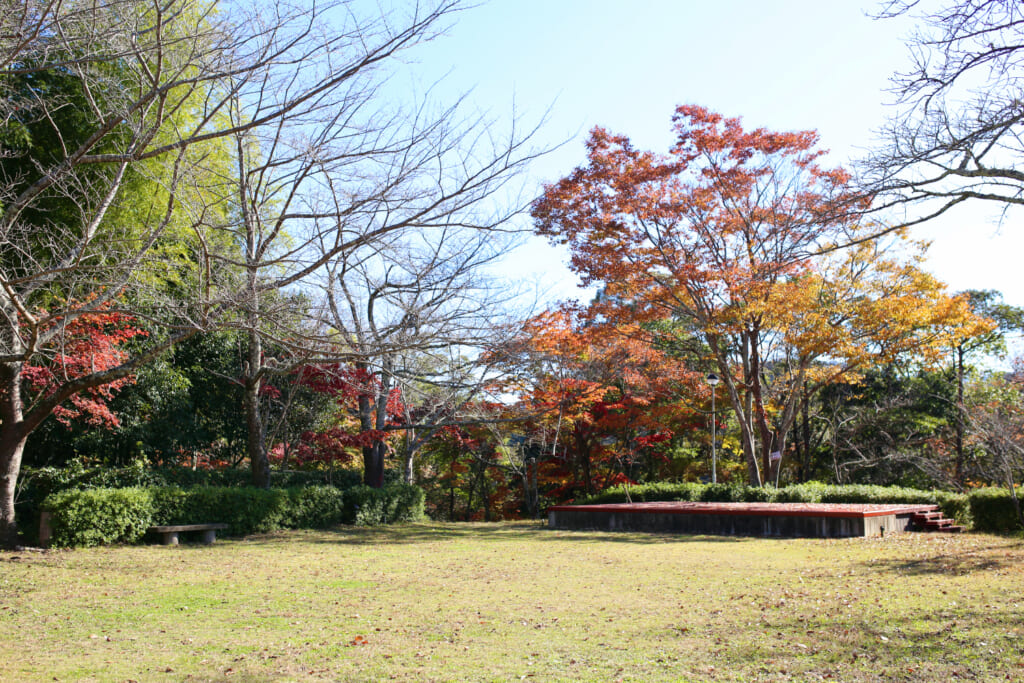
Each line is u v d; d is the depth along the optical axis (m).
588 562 11.93
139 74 8.60
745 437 22.81
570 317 21.12
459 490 35.78
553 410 18.84
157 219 12.70
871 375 32.47
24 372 13.52
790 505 17.92
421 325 9.46
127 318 14.38
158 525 14.73
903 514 16.33
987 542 13.48
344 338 10.16
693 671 5.48
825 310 21.70
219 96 11.62
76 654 6.05
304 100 7.24
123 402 17.56
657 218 20.16
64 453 18.00
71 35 7.79
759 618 7.27
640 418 26.12
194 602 8.40
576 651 6.13
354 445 20.98
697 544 14.54
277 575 10.53
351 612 7.86
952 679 5.13
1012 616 6.85
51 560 11.45
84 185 12.87
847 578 9.54
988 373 33.28
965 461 27.47
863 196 9.54
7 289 8.87
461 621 7.36
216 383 21.69
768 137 19.97
